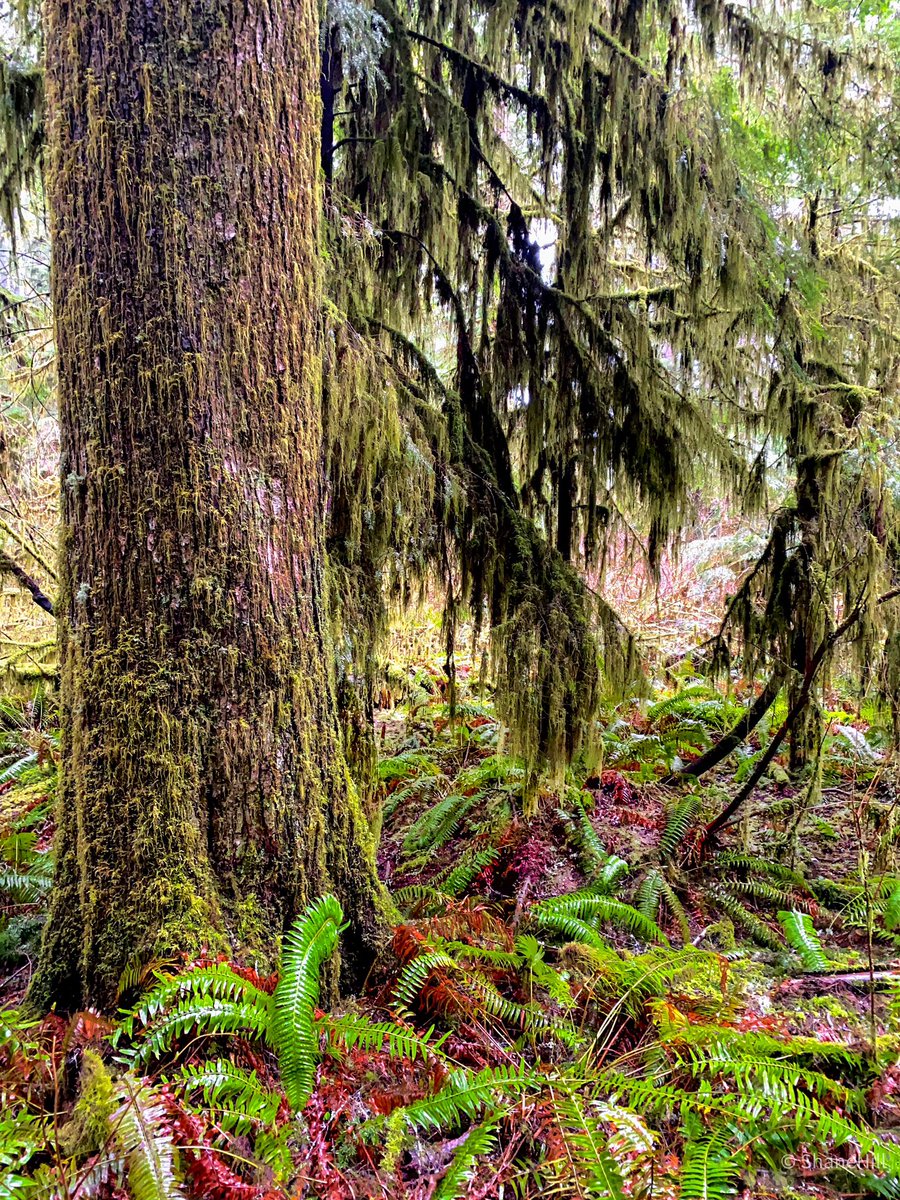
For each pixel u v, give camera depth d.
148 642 1.80
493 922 2.47
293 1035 1.59
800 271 3.23
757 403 3.78
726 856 3.26
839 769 3.89
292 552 2.00
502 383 3.35
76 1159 1.31
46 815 3.60
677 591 7.01
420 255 3.28
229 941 1.82
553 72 2.96
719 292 3.22
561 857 3.30
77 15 1.72
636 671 3.27
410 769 4.23
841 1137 1.53
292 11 1.95
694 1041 1.85
